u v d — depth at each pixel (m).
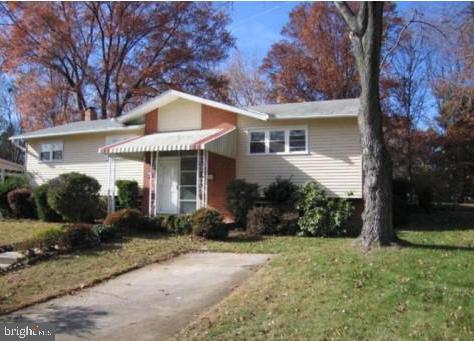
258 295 8.83
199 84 40.34
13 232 17.55
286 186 18.91
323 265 10.11
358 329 6.70
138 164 24.25
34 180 27.34
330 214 17.02
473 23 18.59
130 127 23.83
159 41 39.97
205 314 8.12
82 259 12.88
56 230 14.09
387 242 11.12
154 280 10.83
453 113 27.83
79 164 26.14
